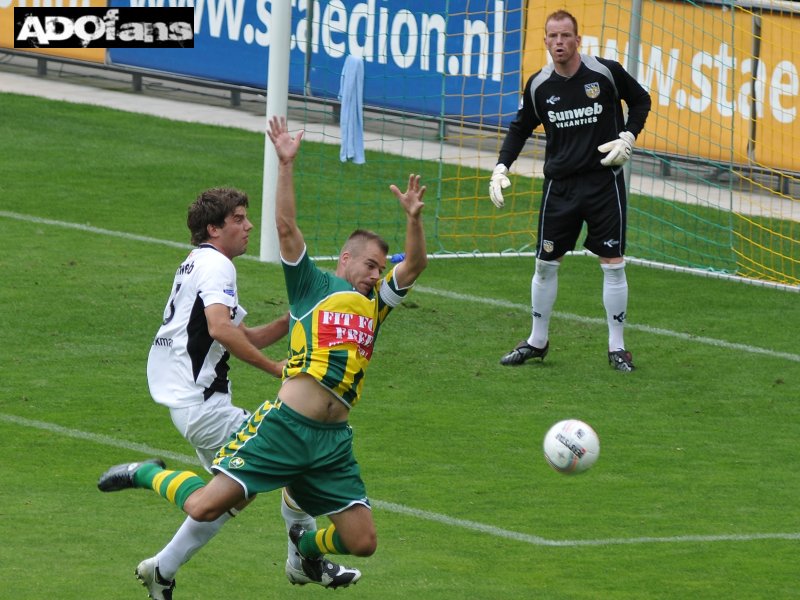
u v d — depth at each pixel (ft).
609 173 139.74
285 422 77.71
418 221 80.07
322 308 78.64
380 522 97.96
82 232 187.21
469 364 142.72
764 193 225.56
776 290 182.09
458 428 121.90
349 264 79.56
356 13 252.62
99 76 312.91
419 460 112.78
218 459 78.54
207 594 82.74
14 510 95.71
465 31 242.58
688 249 200.64
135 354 138.92
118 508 98.12
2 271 164.96
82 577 83.35
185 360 85.40
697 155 220.23
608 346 149.89
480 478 108.99
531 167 242.78
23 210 197.06
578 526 98.84
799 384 140.15
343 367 78.18
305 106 219.00
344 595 83.66
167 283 164.35
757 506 104.94
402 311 160.86
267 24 273.33
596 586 86.43
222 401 86.12
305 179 226.58
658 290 178.70
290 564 83.51
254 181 224.94
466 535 95.96
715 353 150.20
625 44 221.87
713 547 95.09
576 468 89.10
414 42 249.34
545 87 140.56
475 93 245.45
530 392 134.21
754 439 122.62
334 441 78.95
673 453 117.70
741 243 204.95
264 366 82.74
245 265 176.04
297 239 78.69
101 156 234.58
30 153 232.94
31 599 78.95
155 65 288.92
